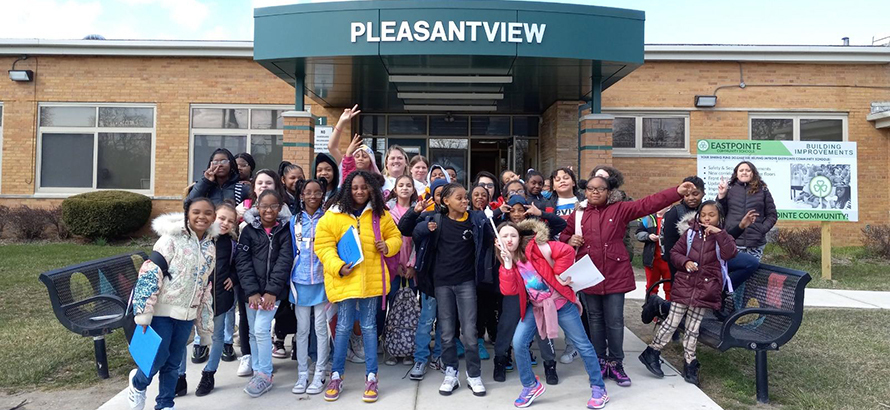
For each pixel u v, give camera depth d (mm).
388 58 8734
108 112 13352
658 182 13055
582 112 11367
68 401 3863
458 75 9852
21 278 7820
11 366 4430
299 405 3807
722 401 3930
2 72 13266
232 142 13297
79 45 12852
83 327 4090
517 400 3797
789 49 12742
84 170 13391
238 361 4820
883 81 13164
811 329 5707
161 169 13234
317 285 4043
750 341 3887
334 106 12914
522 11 8469
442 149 13773
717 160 8836
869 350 5004
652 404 3812
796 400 3906
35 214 12320
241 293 4246
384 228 4020
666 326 4320
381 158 7934
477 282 4113
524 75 9820
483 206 4316
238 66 13266
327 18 8570
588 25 8609
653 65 13109
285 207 4215
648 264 5613
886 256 10930
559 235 4430
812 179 8805
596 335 4312
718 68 13117
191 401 3863
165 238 3340
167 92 13258
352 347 4816
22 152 13297
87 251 10625
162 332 3318
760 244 5801
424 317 4379
